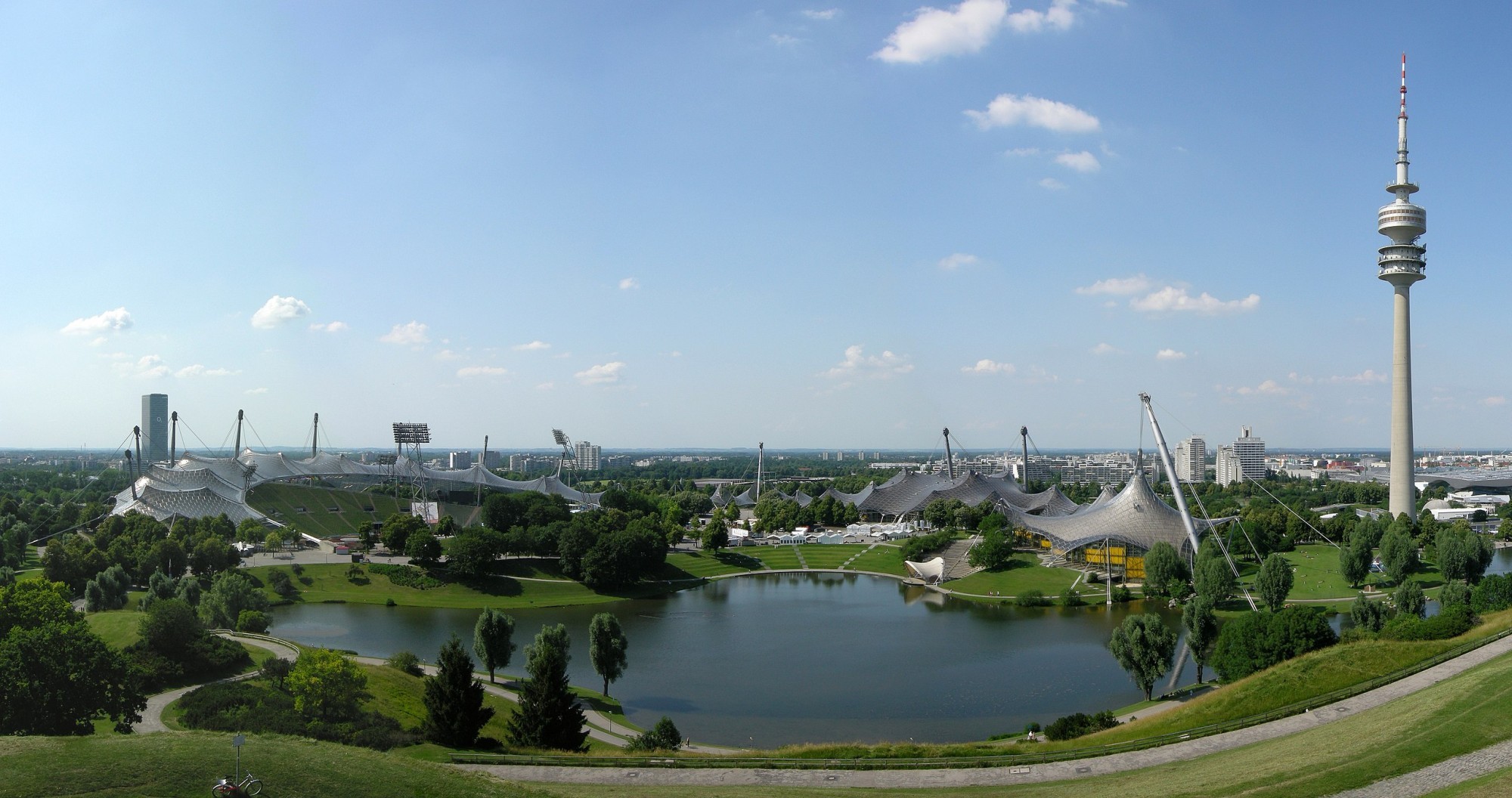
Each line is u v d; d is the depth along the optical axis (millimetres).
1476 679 87438
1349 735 80375
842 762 84938
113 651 94188
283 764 65875
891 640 186375
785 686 150750
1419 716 80688
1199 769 77250
